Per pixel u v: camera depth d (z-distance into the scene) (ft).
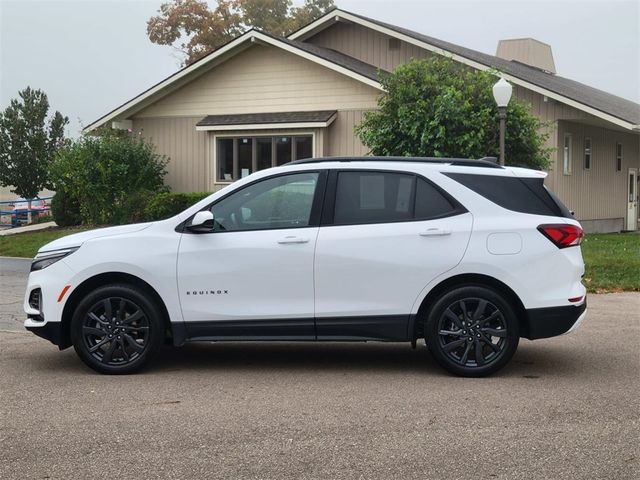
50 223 87.86
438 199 22.43
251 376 22.54
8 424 17.80
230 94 77.92
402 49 81.10
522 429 17.28
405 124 56.24
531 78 74.74
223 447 16.12
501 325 21.97
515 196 22.48
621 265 46.21
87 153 74.33
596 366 23.75
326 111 73.82
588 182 83.56
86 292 23.08
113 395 20.36
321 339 22.40
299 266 22.16
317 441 16.48
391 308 22.04
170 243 22.61
